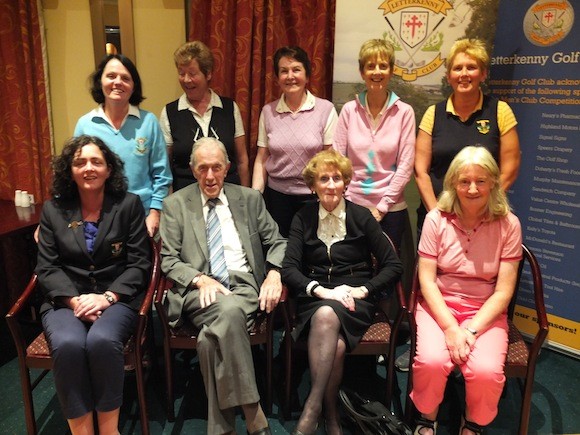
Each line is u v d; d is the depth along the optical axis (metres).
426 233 2.05
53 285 1.94
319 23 2.71
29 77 2.85
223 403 1.88
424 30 2.56
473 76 2.19
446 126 2.32
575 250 2.51
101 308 1.93
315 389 1.87
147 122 2.39
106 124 2.33
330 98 2.90
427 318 2.02
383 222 2.47
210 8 2.75
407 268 2.86
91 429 1.87
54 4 2.85
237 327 1.90
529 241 2.66
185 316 2.08
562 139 2.46
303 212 2.21
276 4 2.72
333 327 1.93
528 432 2.09
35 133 2.94
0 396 2.29
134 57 2.91
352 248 2.14
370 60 2.28
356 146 2.41
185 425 2.12
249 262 2.18
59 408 2.22
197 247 2.14
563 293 2.59
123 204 2.05
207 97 2.54
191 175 2.54
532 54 2.47
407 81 2.63
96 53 2.89
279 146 2.50
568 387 2.40
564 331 2.62
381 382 2.41
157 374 2.37
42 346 1.92
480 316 1.93
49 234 2.01
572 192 2.47
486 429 2.12
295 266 2.12
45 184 3.04
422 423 1.96
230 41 2.81
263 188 2.66
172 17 2.87
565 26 2.35
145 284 2.09
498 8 2.51
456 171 1.94
